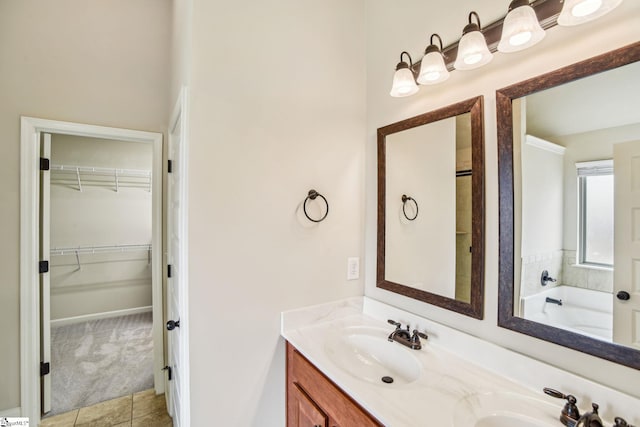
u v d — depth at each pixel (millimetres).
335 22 1680
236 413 1412
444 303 1313
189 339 1294
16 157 1831
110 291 3771
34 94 1877
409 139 1495
